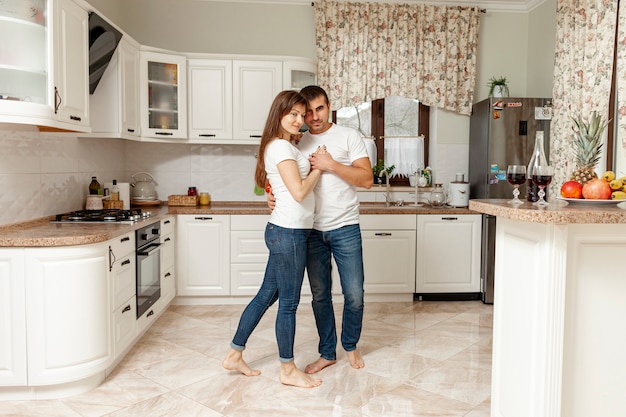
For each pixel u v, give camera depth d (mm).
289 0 4734
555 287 1773
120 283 2873
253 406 2443
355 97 4746
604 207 1945
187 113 4410
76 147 3668
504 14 4984
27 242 2389
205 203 4625
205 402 2484
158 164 4762
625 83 3385
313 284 2869
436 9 4781
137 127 4062
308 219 2594
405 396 2559
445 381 2748
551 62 4582
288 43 4789
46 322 2443
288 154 2512
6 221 2801
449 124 4938
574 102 3984
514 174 2086
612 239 1827
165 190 4785
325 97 2789
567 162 4098
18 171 2912
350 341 2920
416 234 4410
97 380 2676
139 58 4098
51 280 2438
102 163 4168
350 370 2898
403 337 3498
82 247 2506
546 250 1781
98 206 3684
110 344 2719
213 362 3010
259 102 4469
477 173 4711
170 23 4691
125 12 4641
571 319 1833
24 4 2398
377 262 4387
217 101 4434
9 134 2820
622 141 3414
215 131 4449
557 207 1891
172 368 2916
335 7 4676
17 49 2406
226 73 4426
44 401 2496
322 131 2873
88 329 2547
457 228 4430
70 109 2744
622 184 1979
